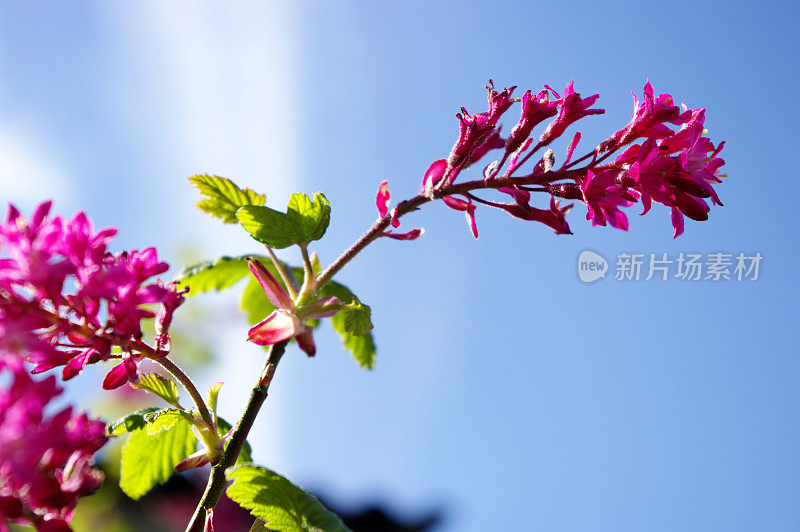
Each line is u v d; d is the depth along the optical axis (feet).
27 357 1.29
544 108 1.40
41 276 1.26
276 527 1.36
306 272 1.42
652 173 1.38
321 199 1.42
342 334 1.65
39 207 1.28
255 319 1.63
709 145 1.40
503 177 1.41
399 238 1.43
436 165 1.43
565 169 1.41
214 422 1.38
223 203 1.61
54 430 1.22
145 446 1.49
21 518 1.22
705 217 1.38
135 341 1.34
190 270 1.59
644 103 1.41
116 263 1.32
